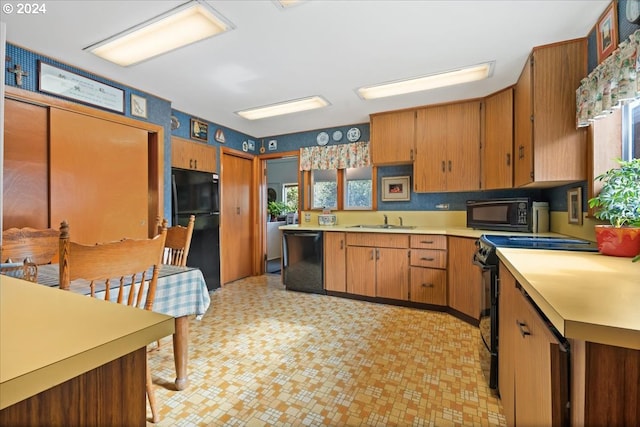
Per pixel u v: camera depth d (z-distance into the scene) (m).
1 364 0.42
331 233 3.66
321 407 1.59
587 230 2.02
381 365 2.01
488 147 3.03
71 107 2.36
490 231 2.94
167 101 3.13
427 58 2.25
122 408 0.55
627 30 1.51
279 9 1.68
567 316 0.65
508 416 1.38
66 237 1.08
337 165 4.21
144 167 2.90
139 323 0.58
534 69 2.12
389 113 3.54
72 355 0.45
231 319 2.87
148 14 1.73
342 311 3.09
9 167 2.09
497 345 1.73
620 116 1.82
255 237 4.82
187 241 2.09
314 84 2.73
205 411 1.56
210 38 1.97
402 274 3.24
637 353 0.61
